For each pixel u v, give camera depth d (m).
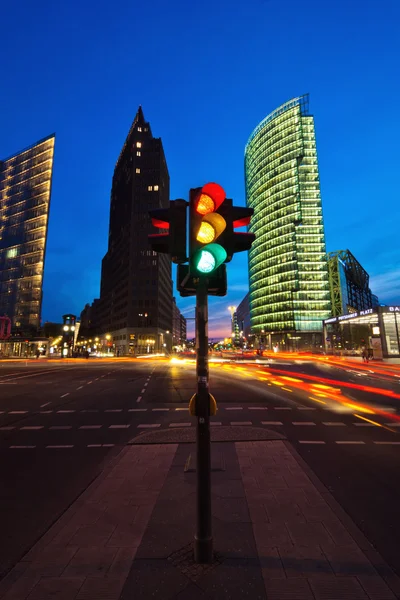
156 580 2.73
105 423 9.09
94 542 3.34
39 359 65.25
